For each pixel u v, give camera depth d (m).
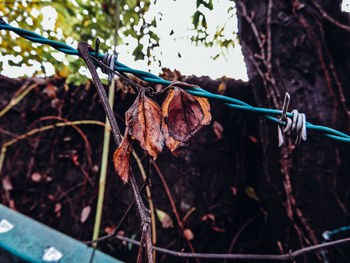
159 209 1.54
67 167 1.67
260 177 1.44
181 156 1.60
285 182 1.21
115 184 1.63
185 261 1.50
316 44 1.07
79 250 0.76
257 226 1.48
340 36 1.04
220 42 1.57
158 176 1.58
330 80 1.06
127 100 1.63
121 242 1.53
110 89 1.59
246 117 1.55
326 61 1.06
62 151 1.67
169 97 0.36
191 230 1.52
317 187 1.12
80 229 1.60
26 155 1.64
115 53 0.45
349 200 1.05
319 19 1.07
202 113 0.35
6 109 1.62
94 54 0.40
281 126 0.51
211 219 1.53
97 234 1.46
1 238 0.70
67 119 1.68
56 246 0.75
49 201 1.62
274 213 1.32
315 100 1.08
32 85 1.68
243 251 1.47
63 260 0.71
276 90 1.16
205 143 1.58
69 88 1.70
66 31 1.51
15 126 1.65
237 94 1.54
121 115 1.62
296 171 1.17
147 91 0.35
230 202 1.54
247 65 1.32
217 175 1.57
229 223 1.52
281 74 1.15
